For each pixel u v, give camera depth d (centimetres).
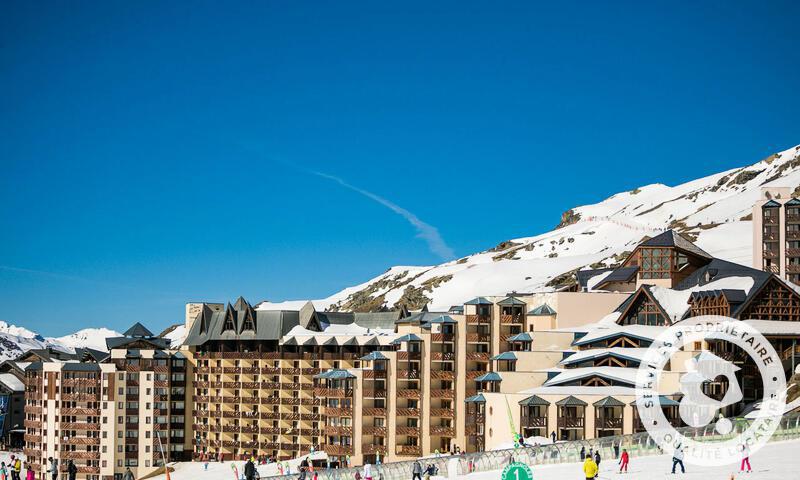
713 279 16238
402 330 17538
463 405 16525
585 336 15500
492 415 14325
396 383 16512
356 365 19125
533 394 13800
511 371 15212
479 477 9781
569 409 13362
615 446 10306
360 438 16388
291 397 19475
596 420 13138
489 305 16900
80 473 19650
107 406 19725
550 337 15762
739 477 8206
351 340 19050
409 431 16400
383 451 16312
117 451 19675
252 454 19362
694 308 15512
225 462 19162
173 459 19988
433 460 10100
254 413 19600
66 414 19900
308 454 17650
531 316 16738
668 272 17300
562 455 10219
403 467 10100
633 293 16475
